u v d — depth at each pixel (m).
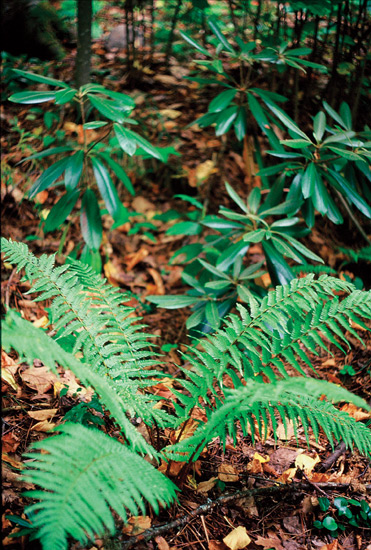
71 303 1.92
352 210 3.42
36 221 3.48
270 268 2.58
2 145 3.67
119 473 1.38
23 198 3.47
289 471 2.09
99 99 2.43
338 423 1.82
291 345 1.93
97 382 1.51
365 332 2.93
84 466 1.35
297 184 2.63
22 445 2.04
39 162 3.62
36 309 2.90
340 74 3.36
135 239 3.71
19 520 1.59
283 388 1.44
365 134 2.51
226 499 1.92
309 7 2.75
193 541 1.80
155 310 3.29
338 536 1.88
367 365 2.73
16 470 1.88
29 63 4.38
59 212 2.70
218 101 2.73
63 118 3.85
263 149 3.82
